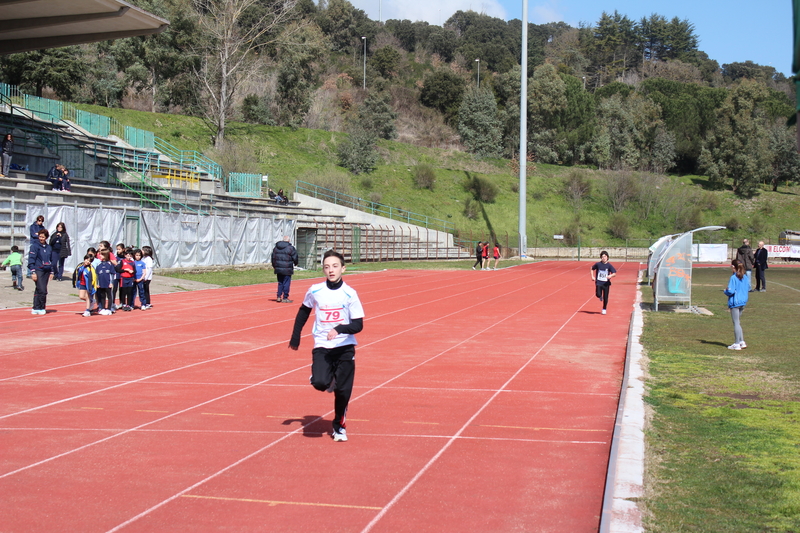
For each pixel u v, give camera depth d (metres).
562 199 78.00
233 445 7.09
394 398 9.27
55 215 24.89
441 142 91.75
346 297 7.00
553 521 5.09
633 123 89.44
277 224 39.38
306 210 51.31
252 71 64.56
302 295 24.80
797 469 6.20
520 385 10.13
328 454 6.77
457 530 4.93
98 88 64.88
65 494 5.68
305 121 77.25
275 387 10.01
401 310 20.69
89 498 5.59
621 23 145.62
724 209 78.88
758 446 6.93
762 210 78.38
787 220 76.44
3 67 55.00
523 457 6.67
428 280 34.09
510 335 15.50
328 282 7.06
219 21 60.94
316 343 7.04
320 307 7.01
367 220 57.72
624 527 4.83
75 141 39.12
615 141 88.81
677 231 73.94
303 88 76.81
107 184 36.66
